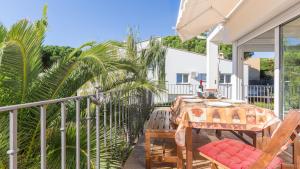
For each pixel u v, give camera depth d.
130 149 4.51
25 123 3.11
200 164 3.67
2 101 3.01
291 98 4.51
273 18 4.99
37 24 3.56
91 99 2.60
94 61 3.34
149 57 13.37
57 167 2.72
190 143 3.24
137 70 4.69
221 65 19.64
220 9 5.81
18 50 2.88
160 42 14.04
